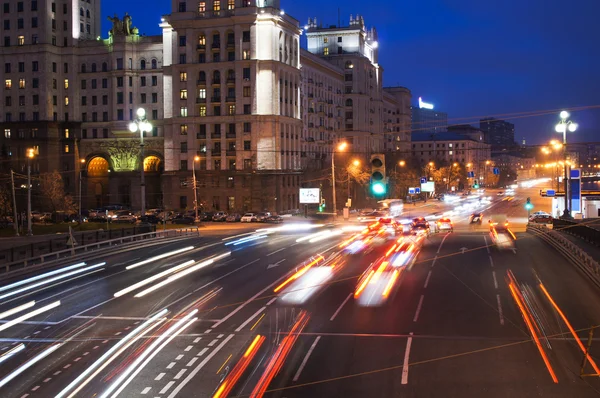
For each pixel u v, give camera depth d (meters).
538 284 36.44
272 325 27.19
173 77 122.44
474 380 19.88
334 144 161.62
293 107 128.12
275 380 19.97
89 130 132.62
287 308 30.59
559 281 37.38
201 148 121.94
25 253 45.97
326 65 156.50
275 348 23.58
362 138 173.12
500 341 24.33
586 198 85.69
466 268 42.84
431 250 54.00
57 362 22.22
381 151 168.50
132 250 57.84
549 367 21.12
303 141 141.00
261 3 121.06
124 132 129.88
